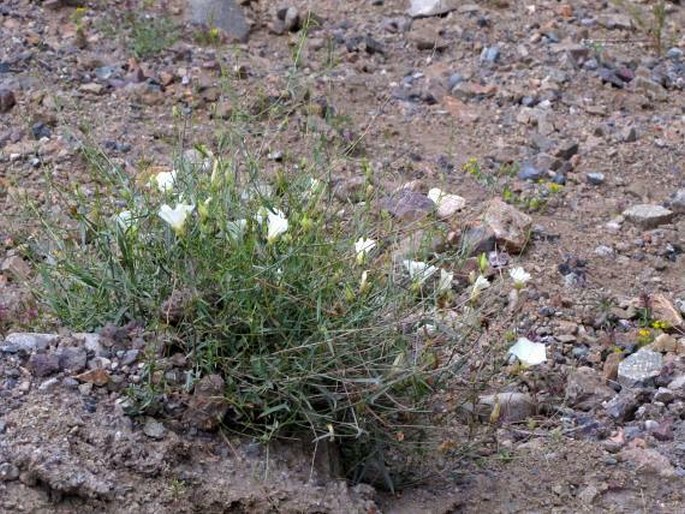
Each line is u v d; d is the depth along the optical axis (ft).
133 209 5.40
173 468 5.07
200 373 5.20
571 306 6.23
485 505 5.29
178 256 5.24
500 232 6.46
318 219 5.49
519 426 5.62
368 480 5.30
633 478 5.42
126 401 5.13
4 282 5.89
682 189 7.06
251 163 5.57
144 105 7.14
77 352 5.24
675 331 6.19
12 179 6.46
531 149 7.23
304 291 5.17
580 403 5.76
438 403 5.44
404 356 5.20
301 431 5.22
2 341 5.28
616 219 6.82
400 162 6.95
